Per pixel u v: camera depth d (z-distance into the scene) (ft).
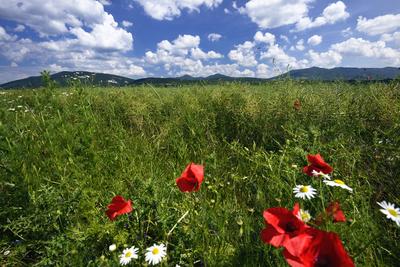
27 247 2.00
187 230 1.81
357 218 1.66
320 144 2.50
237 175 2.55
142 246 1.73
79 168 2.78
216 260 1.62
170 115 4.82
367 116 3.12
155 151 3.67
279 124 3.64
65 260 1.67
